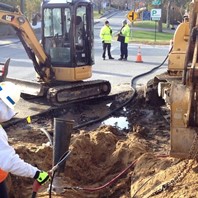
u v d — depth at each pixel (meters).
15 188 6.81
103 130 10.14
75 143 8.09
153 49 30.67
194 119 6.12
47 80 13.01
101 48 29.98
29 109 12.40
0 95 4.34
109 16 77.62
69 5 12.60
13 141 9.59
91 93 13.40
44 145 8.33
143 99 13.30
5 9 12.16
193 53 6.00
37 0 42.12
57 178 6.44
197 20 6.16
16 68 20.08
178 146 6.32
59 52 13.00
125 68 20.61
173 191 5.98
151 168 7.02
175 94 6.25
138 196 6.34
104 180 7.46
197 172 6.31
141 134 10.17
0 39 36.06
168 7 50.91
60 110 12.56
